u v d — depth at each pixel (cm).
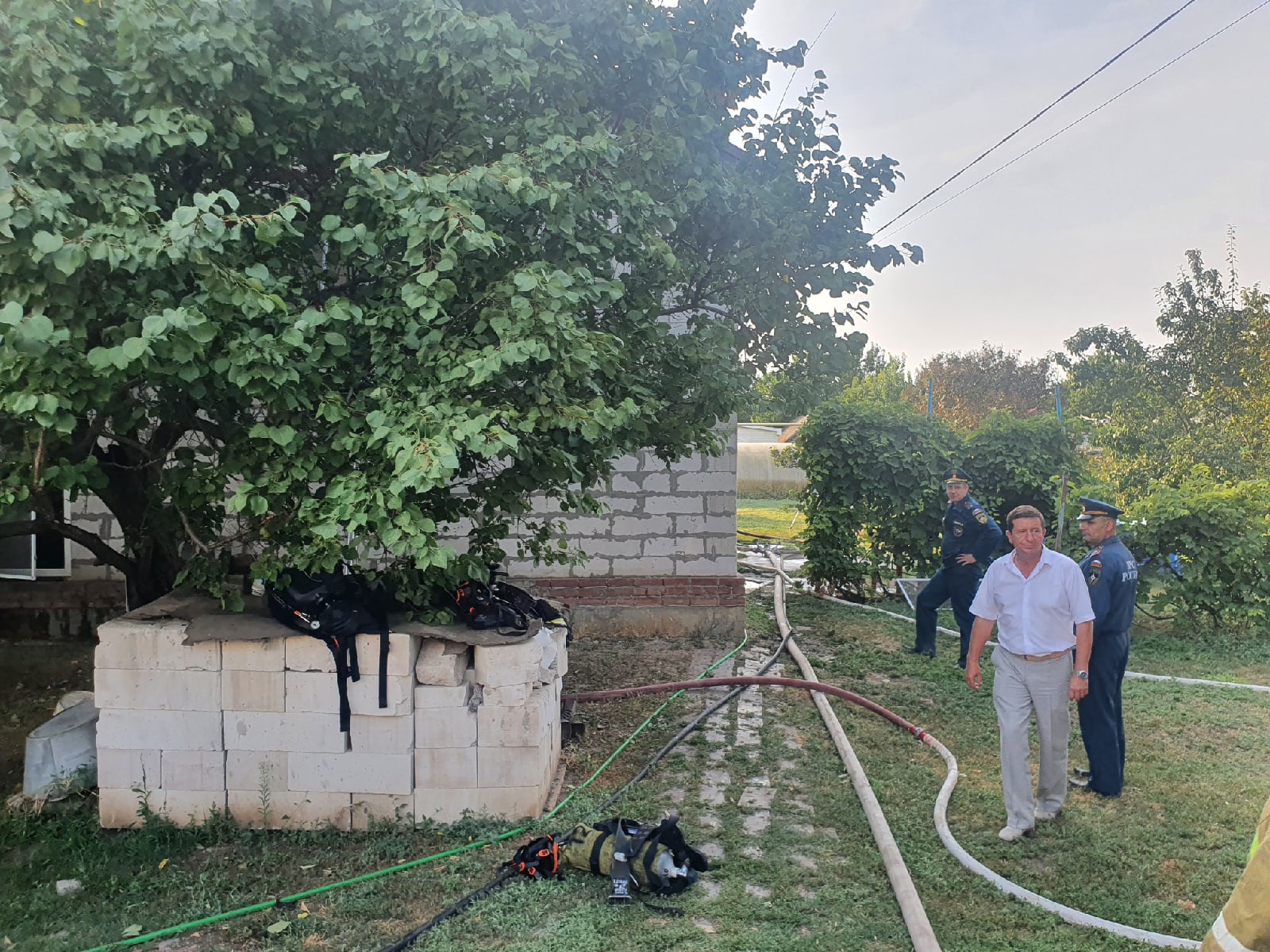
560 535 954
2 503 417
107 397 394
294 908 422
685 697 764
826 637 1009
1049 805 519
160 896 435
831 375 650
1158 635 1019
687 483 960
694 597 957
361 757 502
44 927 407
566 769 596
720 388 568
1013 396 4244
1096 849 486
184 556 620
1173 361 2323
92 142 390
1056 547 1034
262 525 474
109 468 564
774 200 597
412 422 406
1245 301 2150
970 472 1206
